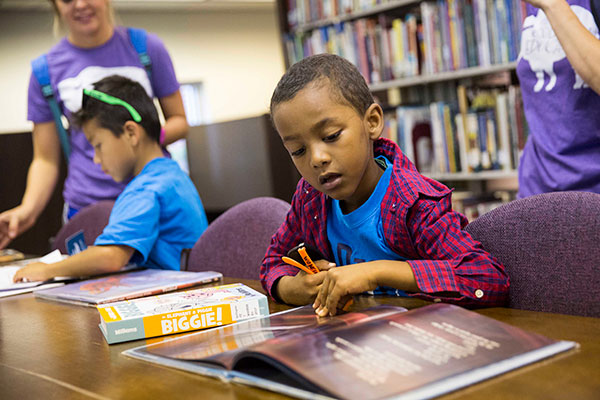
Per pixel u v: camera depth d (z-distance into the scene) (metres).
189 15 8.00
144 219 1.56
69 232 2.09
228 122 3.82
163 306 0.91
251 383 0.59
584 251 0.88
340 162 0.89
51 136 2.34
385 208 1.01
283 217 1.35
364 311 0.74
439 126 3.18
